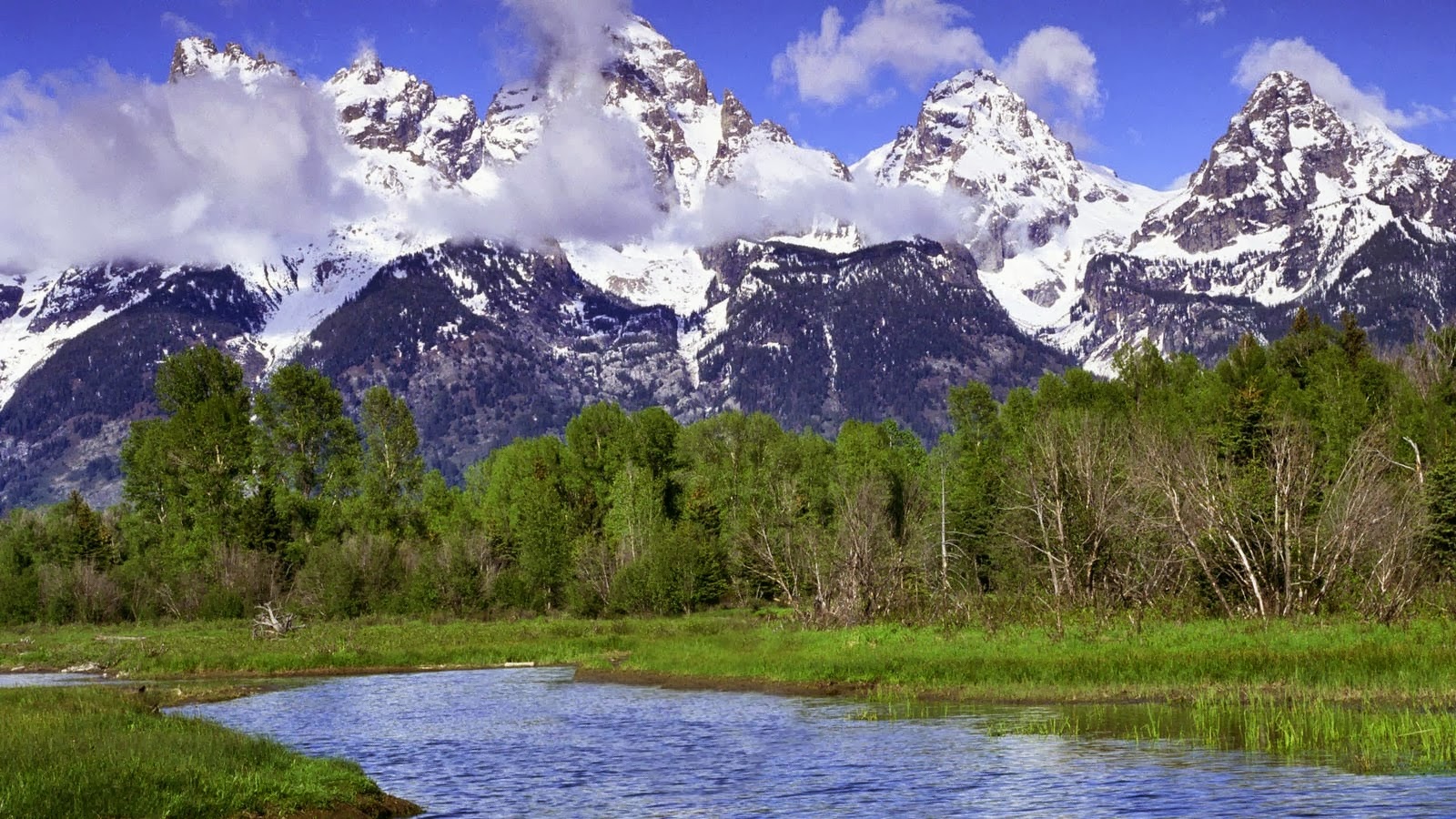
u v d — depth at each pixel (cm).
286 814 2861
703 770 3747
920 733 4278
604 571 11150
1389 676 4522
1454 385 11138
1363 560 6512
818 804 3203
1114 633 6006
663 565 10675
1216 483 6975
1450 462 7738
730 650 7012
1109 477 7069
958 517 10231
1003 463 10512
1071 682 5053
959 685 5284
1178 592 6950
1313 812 2898
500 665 7956
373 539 11700
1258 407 9394
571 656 8150
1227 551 6775
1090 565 6850
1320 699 4153
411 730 4781
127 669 7712
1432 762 3381
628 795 3388
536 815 3148
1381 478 7388
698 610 10812
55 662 8262
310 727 4909
